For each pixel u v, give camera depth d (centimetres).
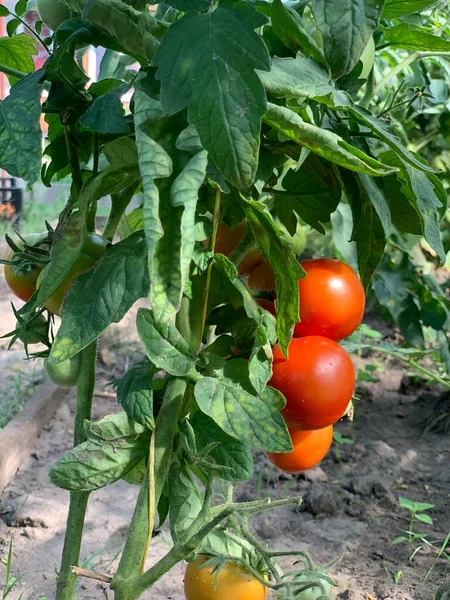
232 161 33
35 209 335
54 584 86
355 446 122
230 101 33
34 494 107
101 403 140
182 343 42
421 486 110
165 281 34
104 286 39
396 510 103
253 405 42
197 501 47
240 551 49
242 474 44
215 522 43
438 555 92
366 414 137
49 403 132
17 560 91
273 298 49
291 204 51
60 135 50
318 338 48
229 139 33
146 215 33
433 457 120
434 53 62
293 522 99
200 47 34
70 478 42
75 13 45
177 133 36
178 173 35
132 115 42
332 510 102
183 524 46
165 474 43
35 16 80
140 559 43
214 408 41
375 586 86
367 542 96
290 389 46
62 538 96
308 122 40
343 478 112
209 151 33
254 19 34
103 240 47
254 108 33
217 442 43
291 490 108
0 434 115
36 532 97
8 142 37
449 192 133
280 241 40
